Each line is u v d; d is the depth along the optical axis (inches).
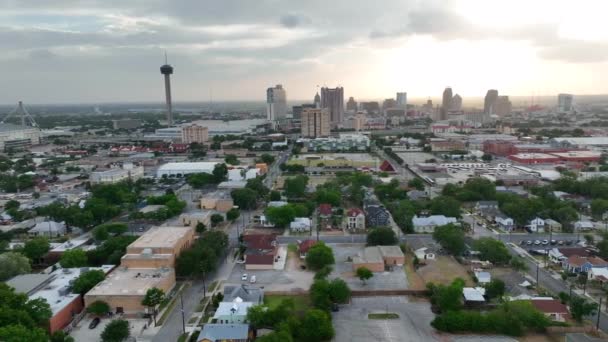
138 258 6304.1
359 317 5315.0
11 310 4569.4
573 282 6136.8
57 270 6446.9
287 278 6446.9
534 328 4906.5
